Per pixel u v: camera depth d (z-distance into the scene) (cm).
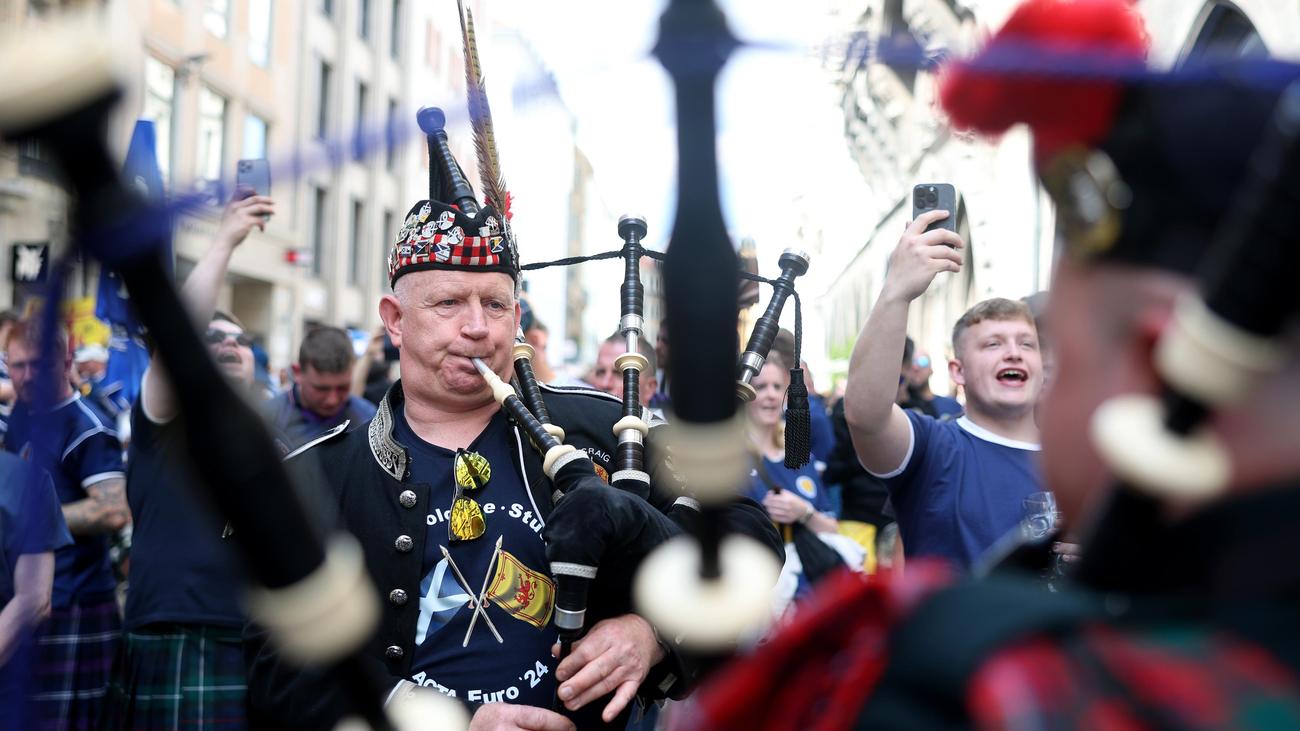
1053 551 90
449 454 210
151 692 330
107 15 42
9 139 41
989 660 54
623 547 182
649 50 47
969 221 956
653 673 195
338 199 2066
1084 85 57
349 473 208
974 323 290
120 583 446
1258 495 55
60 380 55
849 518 487
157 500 326
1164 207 58
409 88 2419
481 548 204
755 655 67
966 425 289
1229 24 370
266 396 405
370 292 2220
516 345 218
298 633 58
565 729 189
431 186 221
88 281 51
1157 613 56
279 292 1845
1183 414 50
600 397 220
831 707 60
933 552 278
